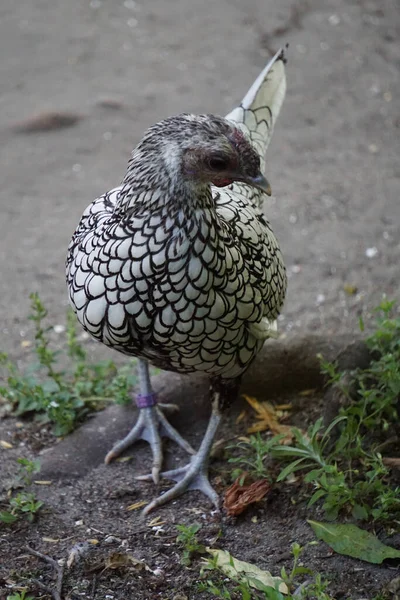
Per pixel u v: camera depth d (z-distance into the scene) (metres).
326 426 4.14
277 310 3.82
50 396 4.40
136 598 3.31
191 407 4.44
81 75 8.10
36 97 7.76
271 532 3.68
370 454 3.91
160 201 3.11
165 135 3.08
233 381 3.77
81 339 5.31
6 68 8.17
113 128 7.40
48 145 7.20
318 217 6.40
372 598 3.28
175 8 9.24
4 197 6.60
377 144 7.29
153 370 4.82
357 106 7.77
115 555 3.45
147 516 3.82
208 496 3.91
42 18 8.98
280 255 3.86
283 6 9.28
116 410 4.43
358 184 6.78
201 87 7.94
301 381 4.49
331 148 7.23
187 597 3.32
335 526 3.57
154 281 3.16
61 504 3.86
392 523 3.61
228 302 3.29
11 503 3.76
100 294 3.26
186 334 3.29
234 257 3.28
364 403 4.02
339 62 8.38
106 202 3.59
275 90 4.36
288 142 7.28
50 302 5.57
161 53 8.47
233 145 3.06
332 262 5.92
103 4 9.27
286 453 3.83
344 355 4.43
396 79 8.17
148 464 4.16
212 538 3.66
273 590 3.10
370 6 9.31
